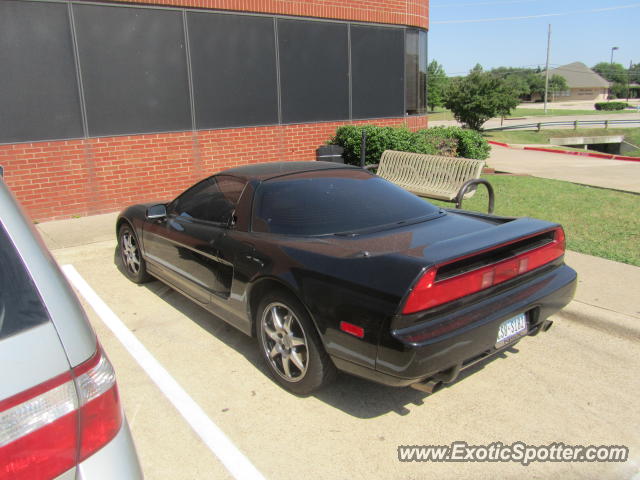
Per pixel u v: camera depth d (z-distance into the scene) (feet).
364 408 11.08
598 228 23.65
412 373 9.03
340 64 35.27
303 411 10.98
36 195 25.77
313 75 34.17
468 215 13.53
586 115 192.13
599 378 12.19
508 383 12.00
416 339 9.02
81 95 26.22
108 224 25.36
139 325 15.24
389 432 10.32
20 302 5.16
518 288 10.93
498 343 10.35
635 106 271.28
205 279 13.87
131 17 27.04
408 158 27.86
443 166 25.67
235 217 13.01
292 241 11.53
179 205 15.78
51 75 25.35
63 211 26.61
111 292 17.81
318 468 9.33
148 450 9.84
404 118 39.37
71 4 25.36
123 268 19.95
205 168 30.71
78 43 25.80
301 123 34.17
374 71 37.06
